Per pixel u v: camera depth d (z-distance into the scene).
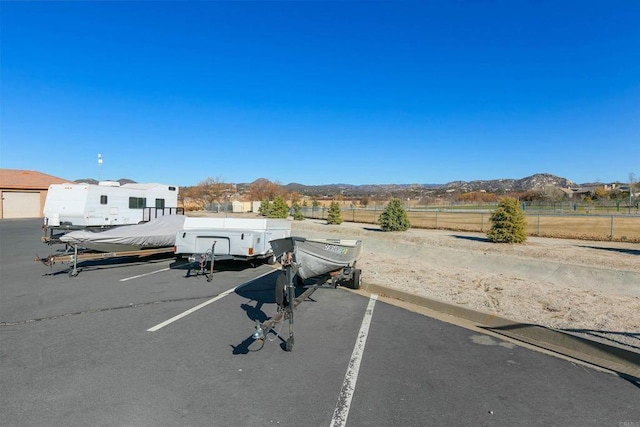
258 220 11.00
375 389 4.12
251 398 3.90
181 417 3.53
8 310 6.92
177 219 12.28
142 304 7.38
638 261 11.94
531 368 4.70
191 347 5.23
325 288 8.48
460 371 4.59
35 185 37.84
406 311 7.15
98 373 4.41
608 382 4.34
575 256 12.98
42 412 3.57
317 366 4.68
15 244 17.09
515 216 16.52
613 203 58.41
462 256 13.88
